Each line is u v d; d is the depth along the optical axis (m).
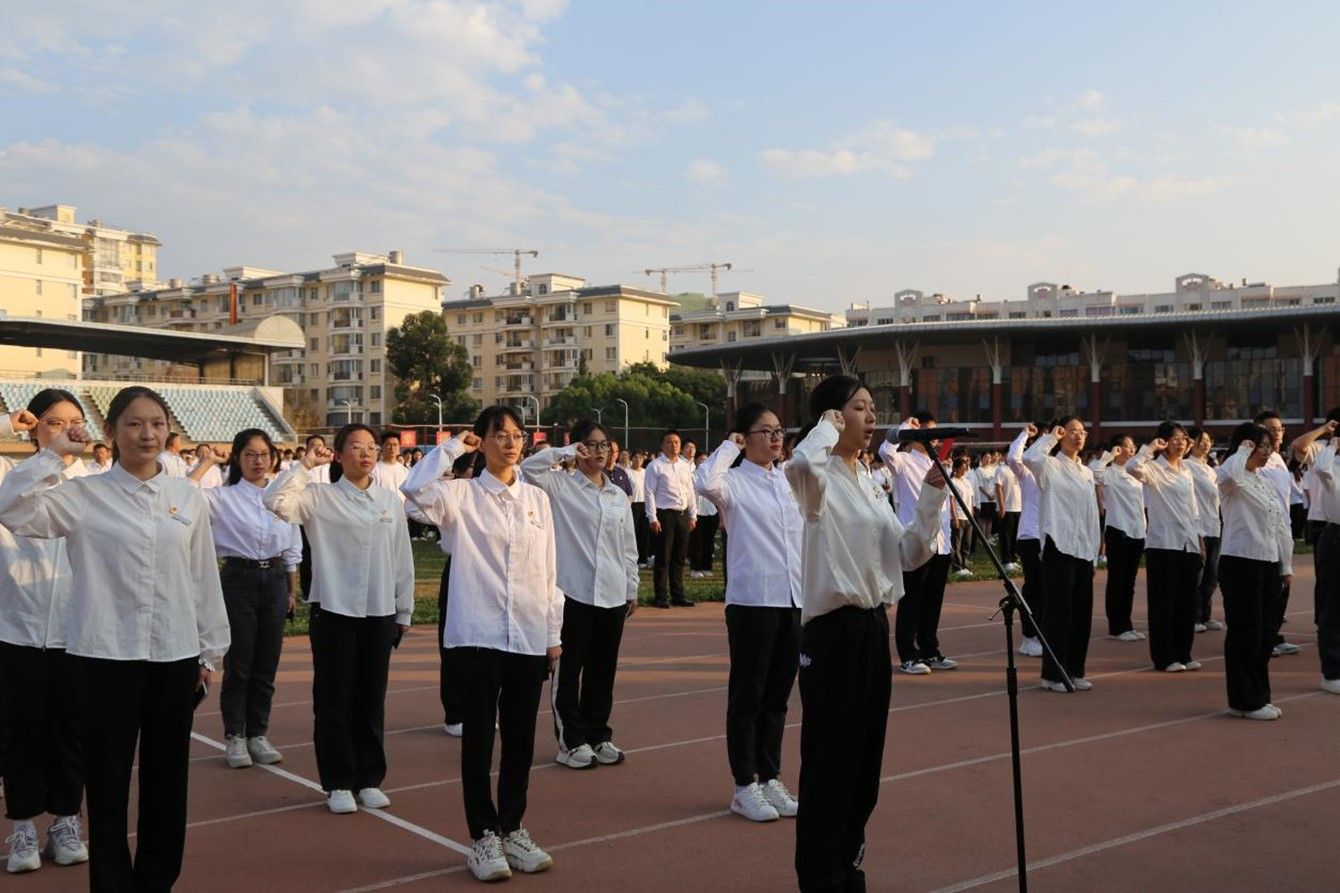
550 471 7.42
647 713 8.92
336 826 6.14
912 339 55.25
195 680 4.86
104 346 52.22
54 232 66.00
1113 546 12.66
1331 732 8.10
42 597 5.60
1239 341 52.03
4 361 60.03
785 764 7.45
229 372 55.59
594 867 5.45
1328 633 9.55
